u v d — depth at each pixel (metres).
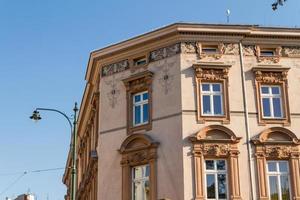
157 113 33.25
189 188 30.73
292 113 33.28
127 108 34.66
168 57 33.97
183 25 33.75
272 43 34.66
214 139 31.78
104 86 36.25
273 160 32.16
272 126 32.78
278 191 31.62
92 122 40.88
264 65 34.00
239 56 34.06
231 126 32.41
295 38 34.94
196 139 31.56
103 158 34.56
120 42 35.78
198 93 32.88
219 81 33.41
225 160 31.80
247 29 34.31
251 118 32.81
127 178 32.97
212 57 33.81
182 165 31.17
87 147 44.81
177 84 33.03
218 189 31.12
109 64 36.59
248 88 33.47
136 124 34.25
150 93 33.91
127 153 33.47
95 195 35.91
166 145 32.16
